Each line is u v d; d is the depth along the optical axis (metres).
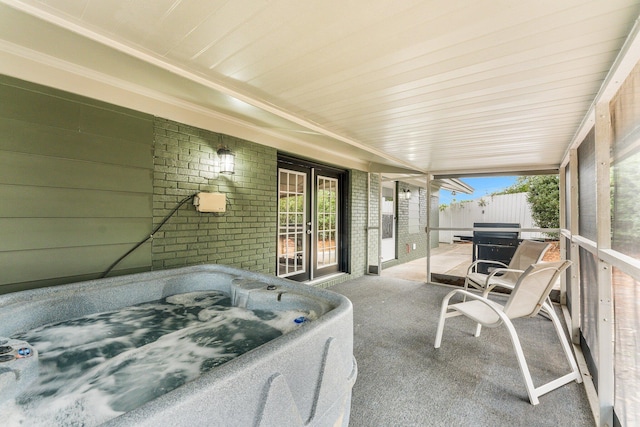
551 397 2.10
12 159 2.02
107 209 2.47
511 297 2.30
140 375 1.73
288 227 4.66
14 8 1.41
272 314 2.43
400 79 2.02
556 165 4.79
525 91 2.12
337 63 1.84
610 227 1.90
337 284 5.37
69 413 1.42
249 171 3.67
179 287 2.79
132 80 2.46
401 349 2.81
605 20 1.33
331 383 1.49
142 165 2.68
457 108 2.48
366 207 6.25
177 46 1.70
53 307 2.07
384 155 4.34
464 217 11.09
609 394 1.83
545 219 9.12
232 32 1.56
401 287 5.18
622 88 1.70
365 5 1.30
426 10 1.32
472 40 1.55
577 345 2.96
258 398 1.12
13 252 2.04
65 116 2.24
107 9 1.41
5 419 1.38
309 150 4.59
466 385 2.23
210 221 3.25
